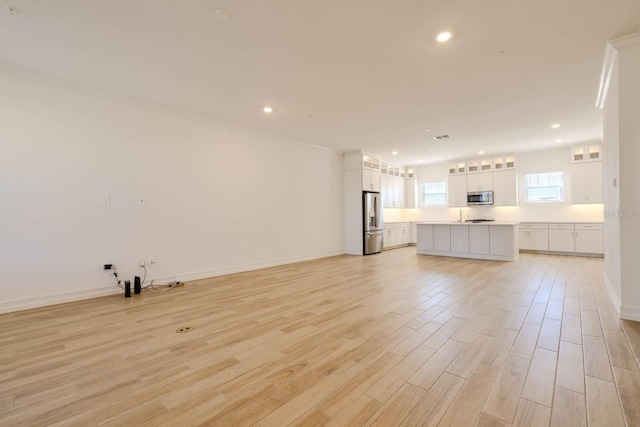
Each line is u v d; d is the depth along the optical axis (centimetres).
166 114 446
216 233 503
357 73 338
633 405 160
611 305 329
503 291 392
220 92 389
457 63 318
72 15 238
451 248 712
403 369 201
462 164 881
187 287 427
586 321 282
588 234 678
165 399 171
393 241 902
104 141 388
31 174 337
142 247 420
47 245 347
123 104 404
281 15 240
